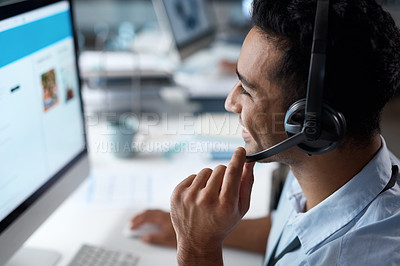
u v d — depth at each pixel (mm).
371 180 692
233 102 715
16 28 793
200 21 2357
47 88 916
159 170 1332
